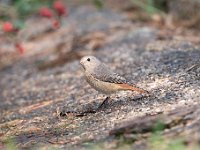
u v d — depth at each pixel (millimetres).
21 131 10086
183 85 10344
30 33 18312
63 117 10359
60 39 17359
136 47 14469
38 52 16875
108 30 16984
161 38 14906
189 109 8523
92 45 15945
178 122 8164
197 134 7723
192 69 11219
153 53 13461
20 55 17031
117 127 8461
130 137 8117
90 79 9953
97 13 19281
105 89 9930
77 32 17547
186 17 16891
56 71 14750
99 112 10039
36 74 15016
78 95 11891
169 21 17047
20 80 14875
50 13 15336
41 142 9102
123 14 18750
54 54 16203
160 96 9984
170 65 11977
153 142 7770
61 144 8789
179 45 13750
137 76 11812
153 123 8172
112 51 14711
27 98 13008
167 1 17797
